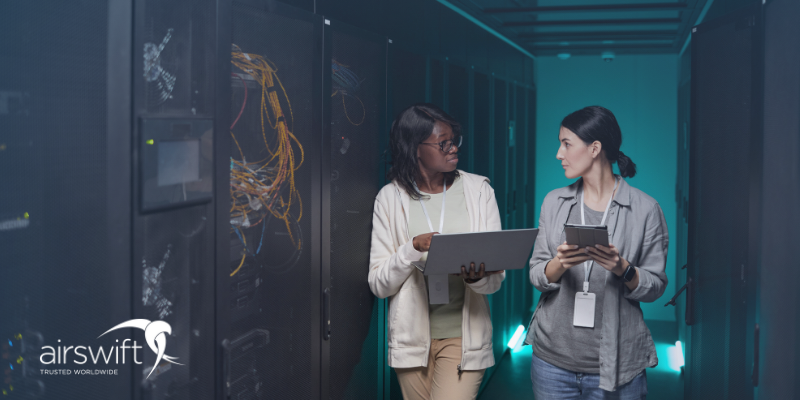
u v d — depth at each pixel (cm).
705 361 233
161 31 117
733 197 206
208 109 133
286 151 170
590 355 195
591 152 198
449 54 340
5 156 95
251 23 151
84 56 104
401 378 222
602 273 195
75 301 104
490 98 429
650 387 416
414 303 212
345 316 212
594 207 204
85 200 105
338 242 205
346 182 210
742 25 200
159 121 115
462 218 218
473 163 384
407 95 273
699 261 238
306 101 181
